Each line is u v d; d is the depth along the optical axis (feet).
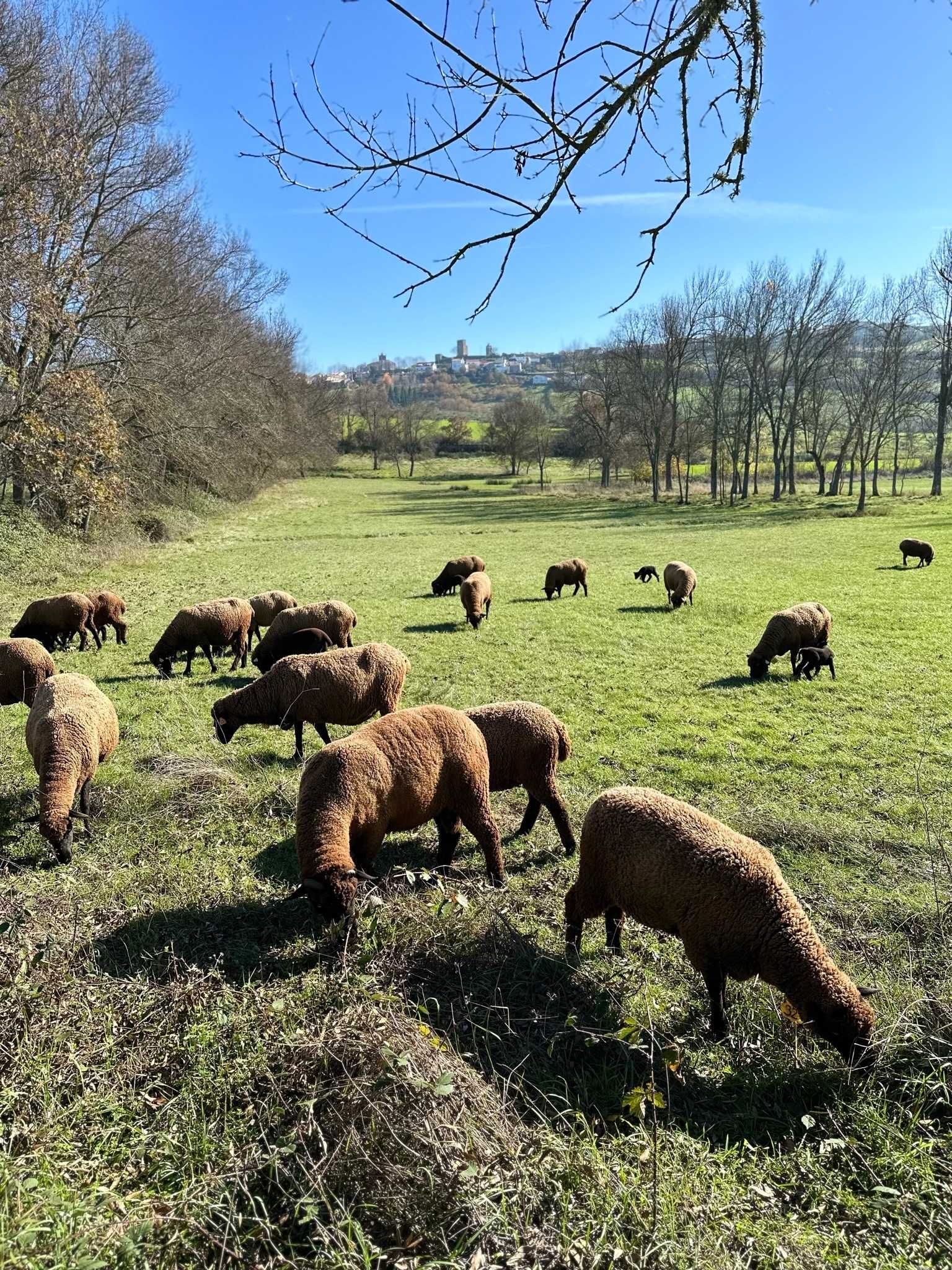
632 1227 10.43
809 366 177.37
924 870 21.15
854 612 60.08
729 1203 11.12
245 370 130.82
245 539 125.90
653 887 15.88
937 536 104.58
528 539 124.88
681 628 56.90
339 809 17.80
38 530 81.71
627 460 248.93
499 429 299.58
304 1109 12.12
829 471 259.39
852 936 18.17
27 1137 11.68
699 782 28.58
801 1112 13.17
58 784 21.99
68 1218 9.96
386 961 16.35
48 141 68.03
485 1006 15.42
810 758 30.71
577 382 270.46
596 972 16.94
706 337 187.11
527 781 22.56
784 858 22.18
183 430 108.68
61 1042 13.71
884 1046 13.64
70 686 25.94
